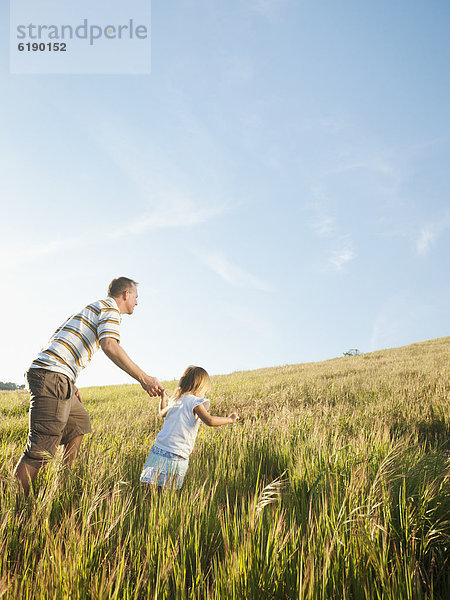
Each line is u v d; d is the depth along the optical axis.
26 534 2.33
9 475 3.08
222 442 4.83
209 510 2.69
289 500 2.83
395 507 2.63
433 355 21.48
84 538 2.17
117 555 2.08
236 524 2.36
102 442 4.86
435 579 2.16
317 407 7.11
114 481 3.27
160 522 2.45
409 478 2.93
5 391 16.02
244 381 16.17
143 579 1.99
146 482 3.36
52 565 1.95
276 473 3.94
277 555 2.02
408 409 6.64
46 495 2.79
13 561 2.18
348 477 3.04
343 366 21.55
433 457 3.31
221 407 8.36
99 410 8.73
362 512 2.41
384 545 2.05
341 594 1.87
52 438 3.46
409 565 1.96
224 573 1.94
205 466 3.84
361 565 2.01
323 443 3.95
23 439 5.56
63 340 3.63
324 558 1.97
